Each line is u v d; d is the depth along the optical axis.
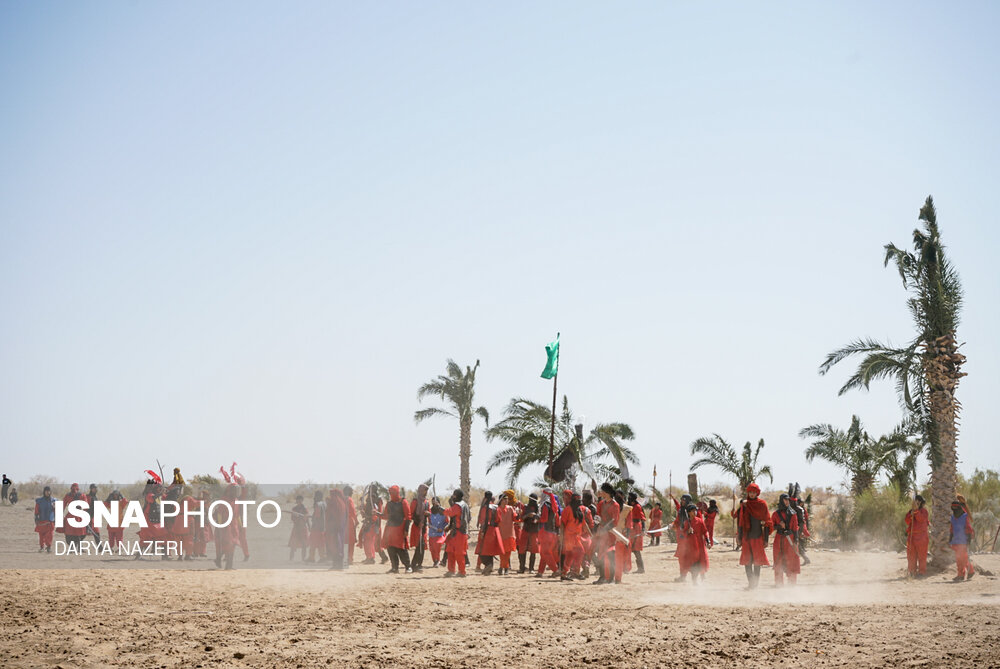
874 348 22.97
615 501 21.48
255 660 10.21
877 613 13.84
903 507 32.41
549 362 35.03
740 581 20.77
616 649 11.02
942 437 22.36
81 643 10.87
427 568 23.73
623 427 37.69
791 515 19.19
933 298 22.78
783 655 10.62
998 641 11.08
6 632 11.55
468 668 9.98
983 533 30.64
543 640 11.62
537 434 36.25
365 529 26.03
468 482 49.81
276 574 20.02
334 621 12.97
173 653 10.51
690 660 10.38
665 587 18.78
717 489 53.12
